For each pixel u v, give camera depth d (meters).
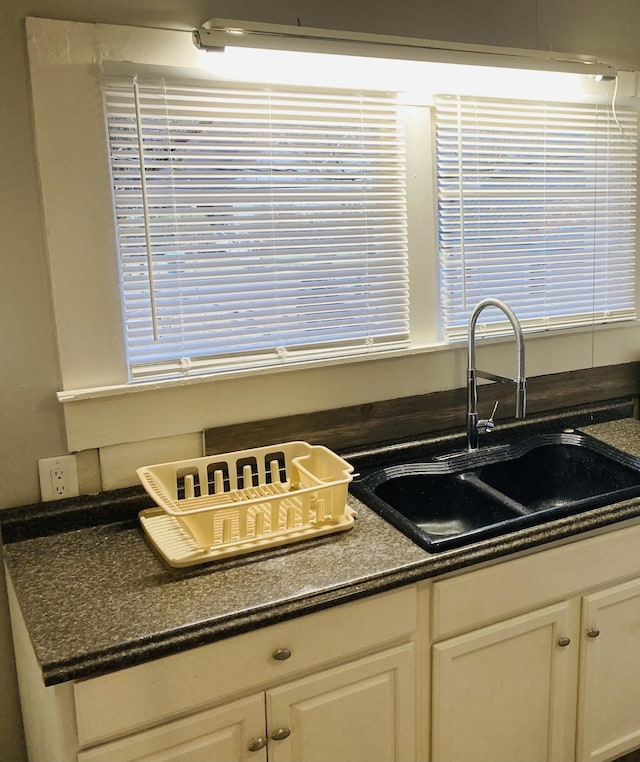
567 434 2.35
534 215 2.35
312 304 2.04
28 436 1.77
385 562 1.56
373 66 1.84
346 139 2.02
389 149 2.08
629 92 2.37
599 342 2.54
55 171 1.69
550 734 1.88
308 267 2.02
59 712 1.28
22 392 1.75
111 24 1.68
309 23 1.91
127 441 1.86
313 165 1.98
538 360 2.44
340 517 1.73
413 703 1.65
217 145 1.86
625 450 2.24
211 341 1.94
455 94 2.13
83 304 1.77
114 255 1.78
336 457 1.85
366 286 2.11
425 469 2.11
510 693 1.78
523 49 1.93
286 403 2.04
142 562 1.60
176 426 1.91
